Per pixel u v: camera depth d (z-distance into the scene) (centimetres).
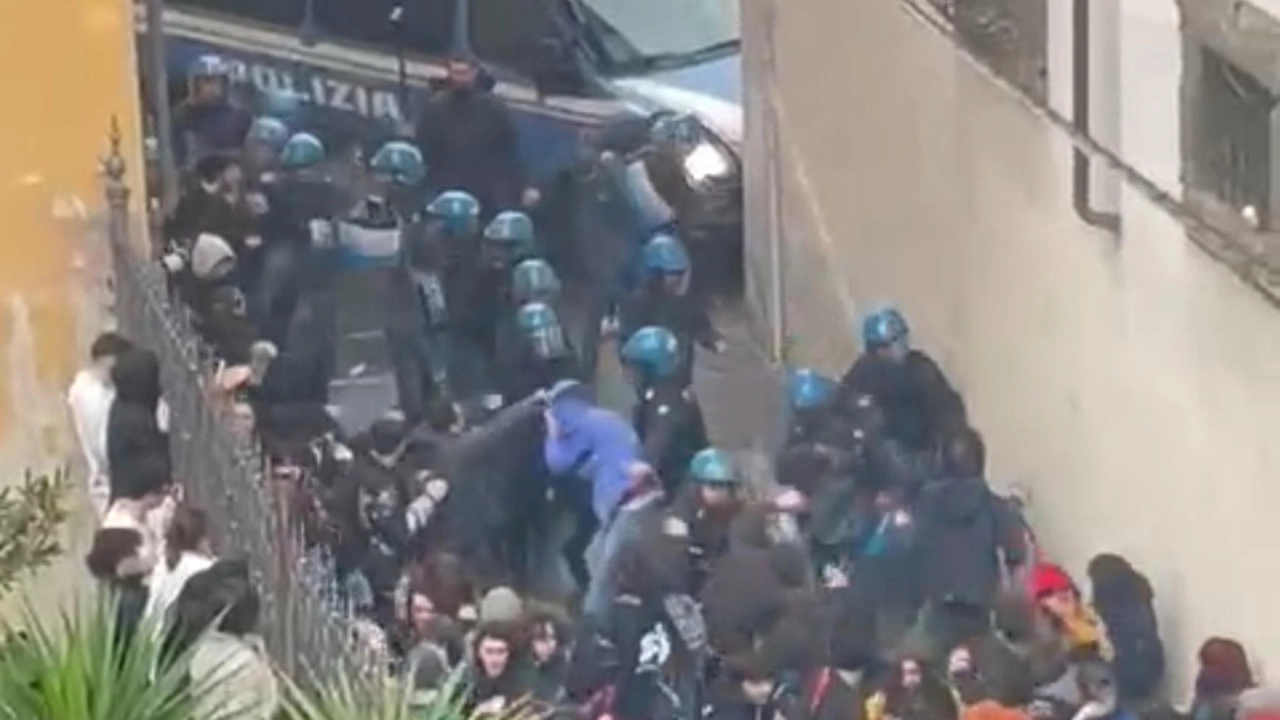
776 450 5109
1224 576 4272
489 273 5497
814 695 3850
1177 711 4022
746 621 3959
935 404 4966
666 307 5666
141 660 2581
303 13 7075
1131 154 4503
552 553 4662
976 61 5081
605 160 6153
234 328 5191
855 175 5781
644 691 3912
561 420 4662
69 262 4956
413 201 5972
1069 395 4819
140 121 5116
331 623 2923
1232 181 4175
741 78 6319
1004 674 3919
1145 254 4481
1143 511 4550
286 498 3516
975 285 5231
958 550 4350
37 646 2586
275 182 5688
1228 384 4216
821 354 5894
